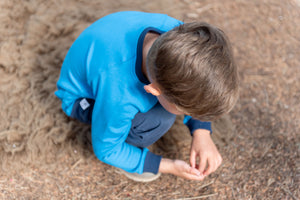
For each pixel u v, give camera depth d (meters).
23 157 1.80
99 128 1.54
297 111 1.94
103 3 2.12
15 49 1.98
